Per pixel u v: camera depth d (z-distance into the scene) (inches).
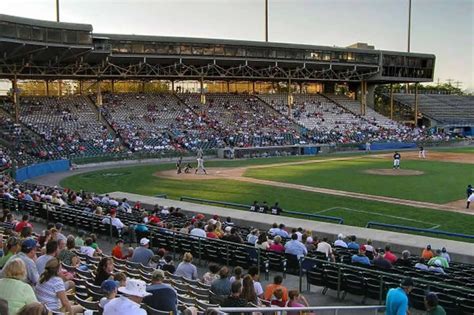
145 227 828.6
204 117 3243.1
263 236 755.4
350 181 1830.7
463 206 1353.3
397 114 4630.9
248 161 2647.6
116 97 3213.6
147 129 2942.9
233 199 1502.2
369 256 730.8
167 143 2837.1
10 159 2025.1
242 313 363.6
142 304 332.5
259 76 3501.5
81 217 925.2
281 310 362.0
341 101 4052.7
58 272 342.3
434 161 2527.1
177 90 3538.4
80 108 2977.4
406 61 3890.3
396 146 3378.4
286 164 2456.9
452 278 595.8
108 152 2571.4
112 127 2869.1
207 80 3597.4
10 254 414.6
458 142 3619.6
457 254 814.5
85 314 351.6
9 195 1119.0
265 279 681.0
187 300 421.7
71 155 2404.0
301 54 3405.5
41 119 2731.3
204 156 2810.0
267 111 3548.2
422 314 528.1
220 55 3134.8
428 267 657.0
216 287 450.3
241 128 3208.7
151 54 2940.5
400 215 1248.8
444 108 4621.1
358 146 3235.7
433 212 1279.5
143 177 2005.4
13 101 2827.3
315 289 652.7
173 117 3159.5
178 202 1296.8
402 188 1660.9
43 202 1031.0
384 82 4101.9
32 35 2194.9
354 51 3622.0
